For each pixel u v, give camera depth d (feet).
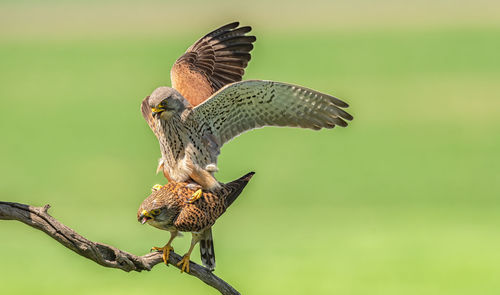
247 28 34.50
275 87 29.94
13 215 25.71
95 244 26.55
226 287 29.91
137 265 27.78
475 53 245.65
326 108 30.14
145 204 29.35
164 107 30.40
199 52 34.22
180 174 30.99
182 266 29.48
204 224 29.86
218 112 30.68
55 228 25.93
